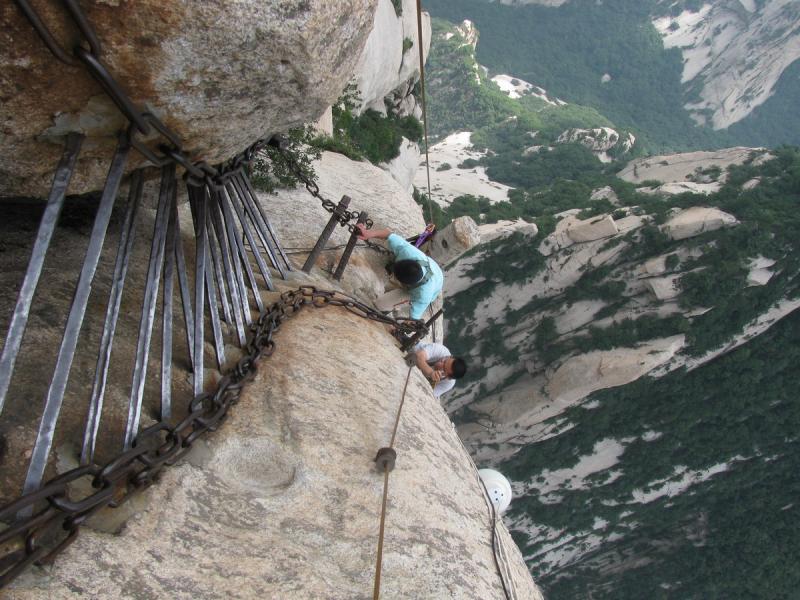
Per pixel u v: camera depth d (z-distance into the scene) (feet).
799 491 192.24
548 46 596.29
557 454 183.73
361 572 8.29
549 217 175.83
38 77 5.81
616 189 220.64
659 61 615.16
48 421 6.21
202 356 9.26
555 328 174.09
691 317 162.20
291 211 22.00
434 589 8.73
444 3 589.32
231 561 7.35
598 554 211.20
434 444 12.26
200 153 8.32
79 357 8.49
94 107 6.45
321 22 7.20
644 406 177.27
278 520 8.31
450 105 423.64
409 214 31.24
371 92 80.74
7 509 5.41
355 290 19.10
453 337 185.26
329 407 10.67
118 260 7.72
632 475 190.29
